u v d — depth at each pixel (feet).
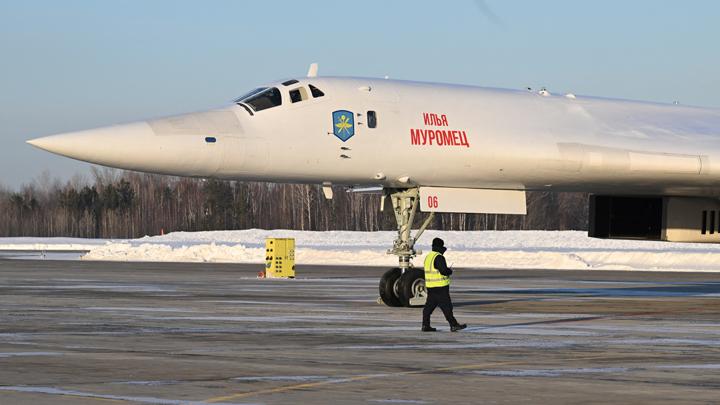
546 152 218.79
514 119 222.48
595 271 458.09
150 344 154.40
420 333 173.58
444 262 175.01
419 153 213.05
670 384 115.34
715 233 254.27
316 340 161.27
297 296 277.85
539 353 144.36
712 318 207.10
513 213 230.27
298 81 213.25
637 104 245.45
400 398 105.81
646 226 254.27
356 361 134.62
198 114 205.36
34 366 128.36
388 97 215.72
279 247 397.19
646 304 247.50
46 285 330.54
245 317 206.39
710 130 238.07
